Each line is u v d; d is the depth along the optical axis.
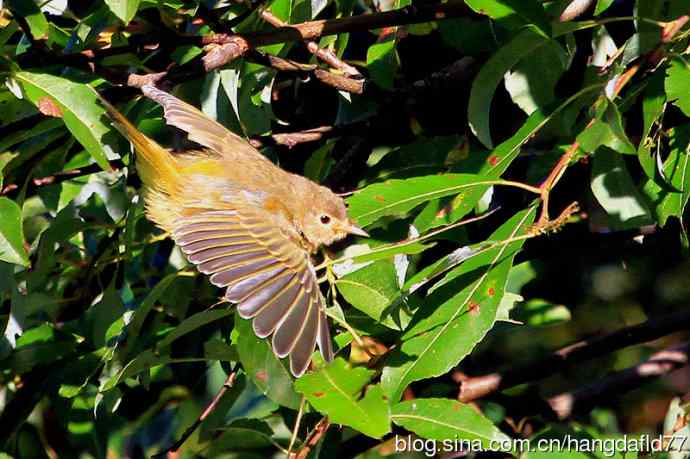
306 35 9.06
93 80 9.03
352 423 7.42
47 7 9.27
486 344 11.92
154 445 11.33
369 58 9.56
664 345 12.59
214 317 8.54
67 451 11.28
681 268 11.29
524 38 8.52
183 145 10.58
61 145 9.73
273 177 8.87
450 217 8.32
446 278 7.80
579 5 9.31
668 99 7.86
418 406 7.84
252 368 8.25
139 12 8.97
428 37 10.80
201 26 9.59
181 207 8.22
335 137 10.35
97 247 10.42
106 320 9.80
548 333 11.85
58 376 10.49
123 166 9.90
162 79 8.93
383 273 8.20
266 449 10.74
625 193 8.57
